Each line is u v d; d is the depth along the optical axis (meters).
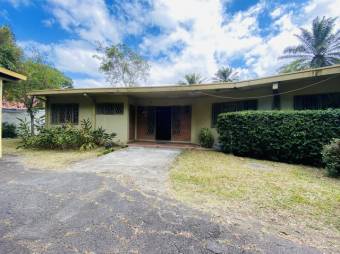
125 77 21.19
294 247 1.87
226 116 7.04
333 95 5.93
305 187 3.52
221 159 6.08
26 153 6.94
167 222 2.29
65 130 8.10
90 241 1.94
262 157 6.26
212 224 2.26
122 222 2.29
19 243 1.90
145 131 10.56
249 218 2.42
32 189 3.30
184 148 8.32
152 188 3.41
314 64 19.11
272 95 7.04
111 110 9.55
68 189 3.31
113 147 8.54
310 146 5.27
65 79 16.61
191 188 3.44
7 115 13.84
